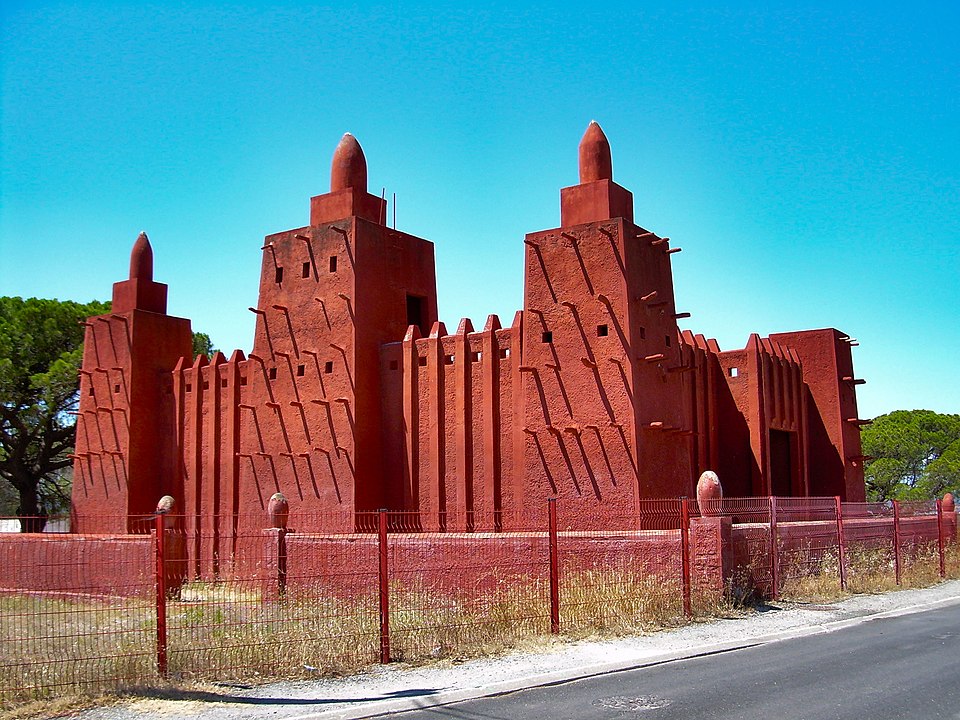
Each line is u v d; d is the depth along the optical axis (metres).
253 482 26.52
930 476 47.78
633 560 16.53
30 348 39.06
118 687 10.34
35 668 11.08
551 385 21.17
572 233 21.28
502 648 12.73
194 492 28.80
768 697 9.60
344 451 24.30
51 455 39.91
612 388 20.28
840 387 29.25
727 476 26.47
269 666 11.31
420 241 27.47
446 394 23.81
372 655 11.92
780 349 28.31
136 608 14.89
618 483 19.94
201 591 16.47
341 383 24.67
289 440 25.67
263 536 15.89
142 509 29.91
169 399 30.61
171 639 12.28
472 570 18.17
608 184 21.16
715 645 12.90
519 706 9.63
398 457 24.56
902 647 12.80
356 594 16.95
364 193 26.06
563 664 11.73
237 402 27.78
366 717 9.37
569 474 20.64
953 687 10.00
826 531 20.03
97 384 31.50
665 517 20.39
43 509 43.12
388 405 24.97
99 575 18.16
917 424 52.41
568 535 17.28
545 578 16.97
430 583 18.69
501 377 22.88
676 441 21.48
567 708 9.42
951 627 14.89
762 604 16.69
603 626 14.10
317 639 12.03
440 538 18.75
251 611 14.39
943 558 23.59
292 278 26.44
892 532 23.27
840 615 16.09
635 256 21.03
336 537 20.19
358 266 25.05
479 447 22.94
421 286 27.27
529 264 21.91
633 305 20.58
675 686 10.32
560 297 21.33
